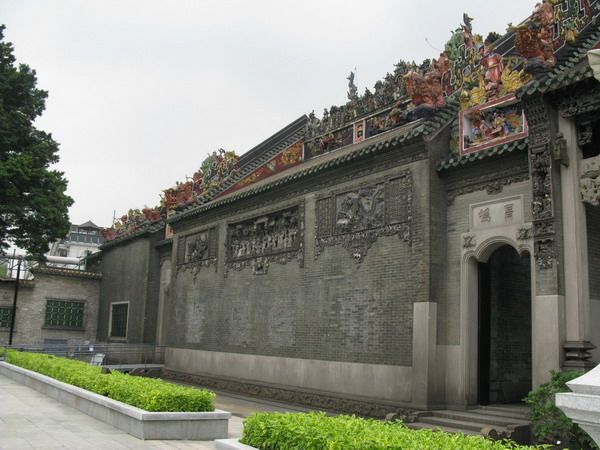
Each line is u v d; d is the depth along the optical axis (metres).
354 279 18.44
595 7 16.36
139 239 36.78
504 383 16.61
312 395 19.14
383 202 17.83
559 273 12.83
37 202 32.56
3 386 19.98
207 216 28.36
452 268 16.22
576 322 12.55
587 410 4.08
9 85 33.12
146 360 33.00
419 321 15.98
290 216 22.11
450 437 7.11
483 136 16.02
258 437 7.88
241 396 22.33
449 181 16.66
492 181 15.55
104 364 33.16
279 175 24.83
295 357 20.48
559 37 15.59
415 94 17.16
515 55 17.72
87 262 45.97
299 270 20.98
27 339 39.44
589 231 13.61
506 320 17.00
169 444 10.82
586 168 12.95
